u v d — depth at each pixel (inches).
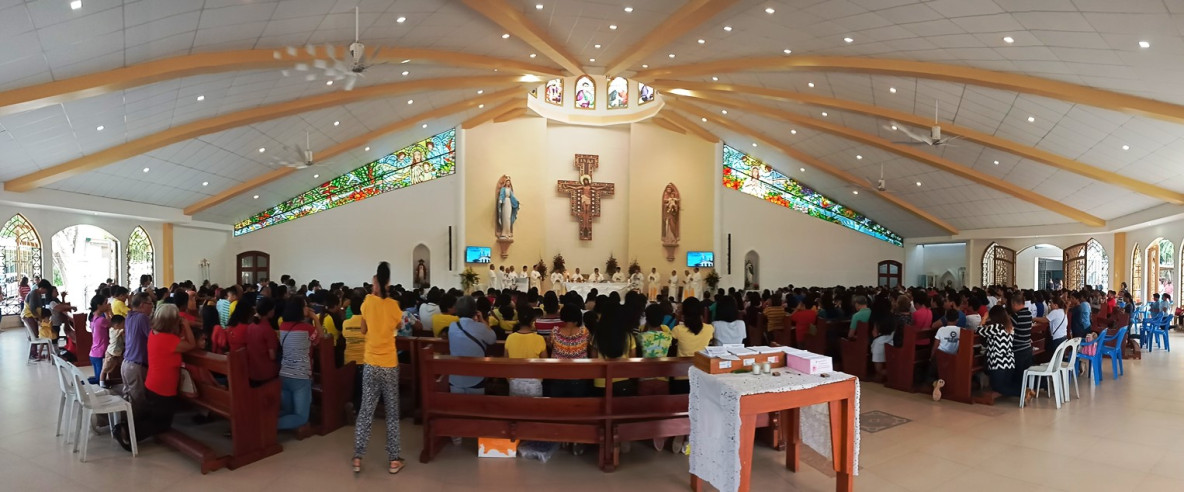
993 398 259.8
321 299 352.2
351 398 232.4
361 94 495.2
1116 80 324.8
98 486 164.7
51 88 297.7
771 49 436.1
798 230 837.2
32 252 503.8
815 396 147.1
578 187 835.4
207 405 193.8
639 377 179.9
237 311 213.6
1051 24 289.9
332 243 748.0
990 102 419.8
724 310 226.8
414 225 765.9
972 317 295.7
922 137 402.6
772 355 160.9
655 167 834.8
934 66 382.0
